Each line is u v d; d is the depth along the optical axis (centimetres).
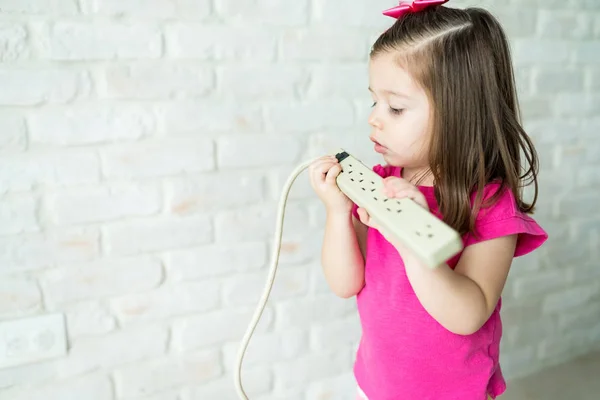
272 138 107
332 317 123
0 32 84
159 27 94
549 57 129
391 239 67
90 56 90
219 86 100
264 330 117
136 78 94
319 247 117
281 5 101
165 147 99
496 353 82
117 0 90
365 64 111
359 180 72
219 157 103
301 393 125
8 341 96
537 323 148
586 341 157
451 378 79
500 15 120
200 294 109
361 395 91
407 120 72
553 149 136
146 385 110
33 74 88
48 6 86
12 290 95
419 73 70
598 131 141
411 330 77
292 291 118
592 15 132
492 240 70
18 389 100
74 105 91
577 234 146
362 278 85
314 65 107
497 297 70
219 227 107
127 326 105
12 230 92
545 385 146
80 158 94
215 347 114
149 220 102
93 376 105
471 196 73
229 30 99
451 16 73
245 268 112
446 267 66
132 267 103
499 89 75
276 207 111
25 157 90
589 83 136
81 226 97
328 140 112
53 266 97
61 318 99
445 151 72
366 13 109
